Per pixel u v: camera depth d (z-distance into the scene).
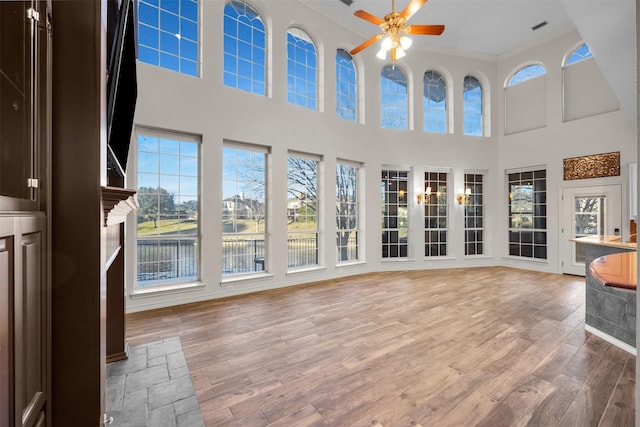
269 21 4.95
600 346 2.73
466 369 2.33
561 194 6.20
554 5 5.51
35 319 0.84
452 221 7.00
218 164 4.36
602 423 1.72
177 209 4.14
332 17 5.65
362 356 2.54
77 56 0.98
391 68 6.73
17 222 0.71
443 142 6.91
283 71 5.06
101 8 1.01
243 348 2.69
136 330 3.11
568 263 6.07
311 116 5.40
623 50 3.46
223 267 4.52
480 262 7.06
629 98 4.50
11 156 0.75
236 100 4.55
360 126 6.12
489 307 3.89
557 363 2.42
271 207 4.92
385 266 6.44
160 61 4.00
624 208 5.40
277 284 4.94
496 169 7.20
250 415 1.81
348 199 6.16
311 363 2.42
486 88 7.27
